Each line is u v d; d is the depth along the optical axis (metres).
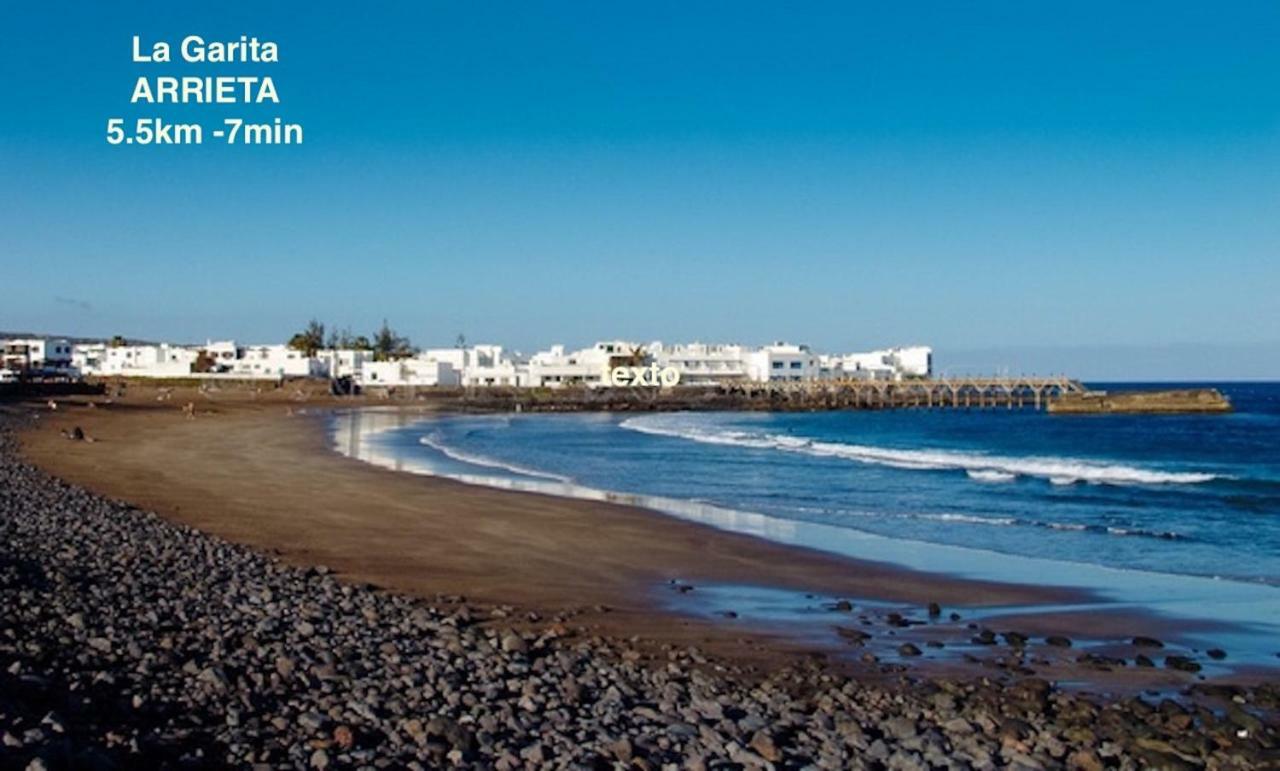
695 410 140.75
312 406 112.94
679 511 28.95
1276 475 43.12
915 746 9.70
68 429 56.97
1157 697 12.10
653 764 8.58
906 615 16.39
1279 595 18.17
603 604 16.48
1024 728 10.36
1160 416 117.31
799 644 14.24
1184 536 25.09
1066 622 16.06
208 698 9.08
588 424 92.56
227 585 14.72
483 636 13.27
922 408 153.62
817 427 94.31
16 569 13.62
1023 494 34.84
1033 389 165.25
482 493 32.28
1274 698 11.93
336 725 8.79
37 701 8.20
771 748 9.16
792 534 24.92
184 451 46.28
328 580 16.33
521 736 9.02
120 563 15.45
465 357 175.88
